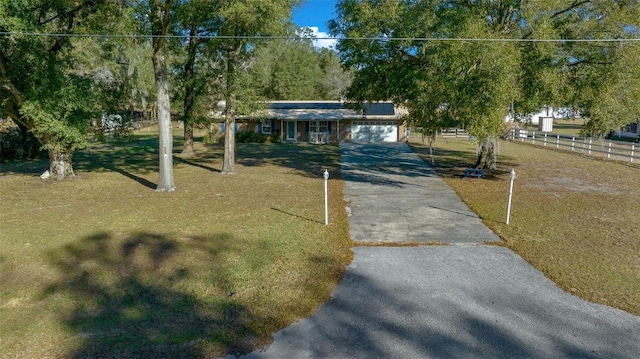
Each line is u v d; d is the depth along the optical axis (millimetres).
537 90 12484
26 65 14727
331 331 5203
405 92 15242
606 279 6793
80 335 4984
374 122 35906
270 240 8719
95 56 15984
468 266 7418
